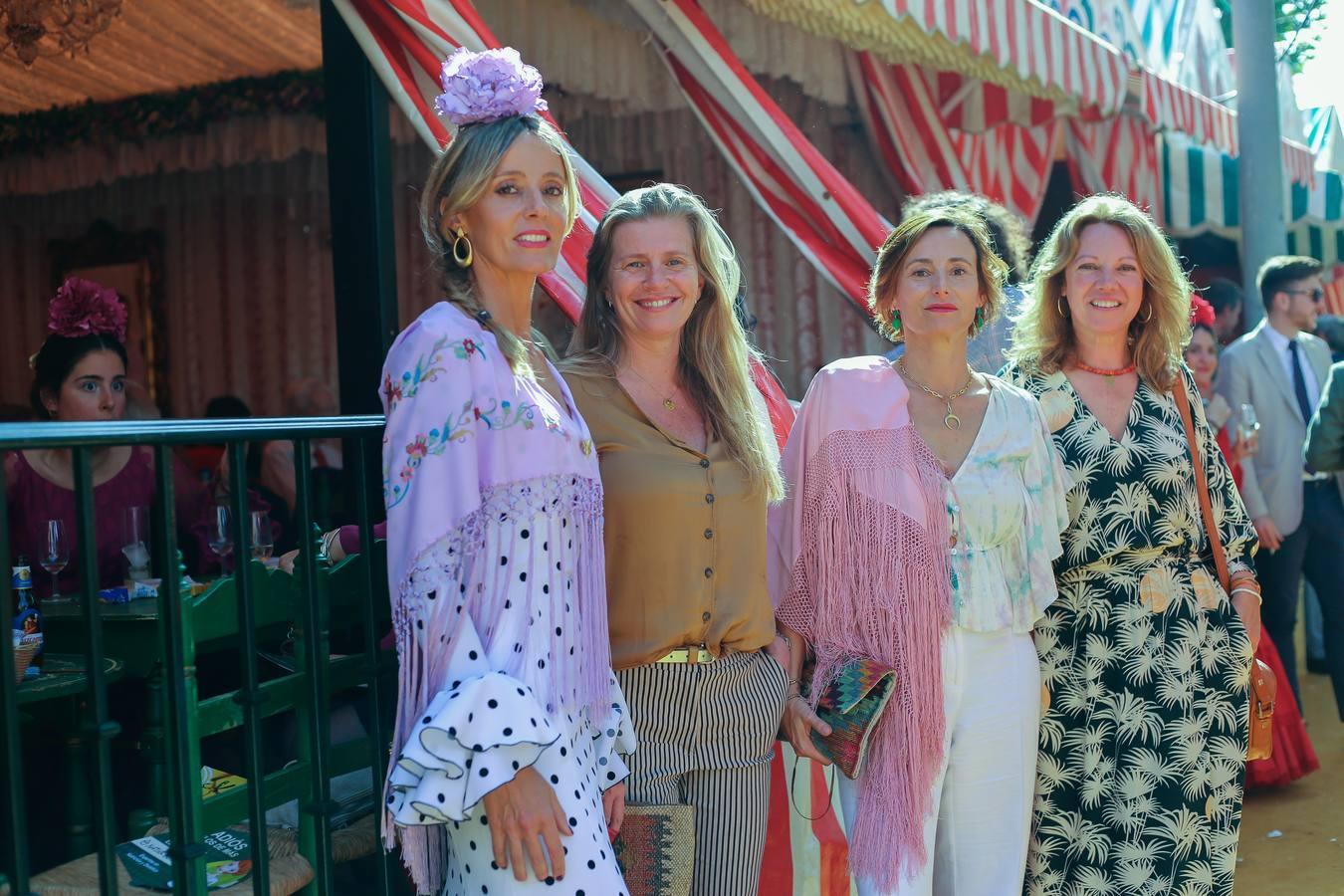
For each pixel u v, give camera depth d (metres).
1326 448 5.22
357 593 2.69
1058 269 3.13
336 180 3.86
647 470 2.41
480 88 2.18
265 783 2.36
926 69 6.65
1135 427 3.05
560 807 1.98
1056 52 6.18
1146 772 2.94
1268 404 5.88
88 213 8.51
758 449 2.58
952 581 2.78
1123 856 2.95
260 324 8.33
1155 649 2.96
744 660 2.53
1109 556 2.98
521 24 5.12
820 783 3.27
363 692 3.48
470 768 1.87
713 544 2.46
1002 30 5.71
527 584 2.02
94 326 4.13
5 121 7.90
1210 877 2.96
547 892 1.96
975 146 7.12
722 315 2.61
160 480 2.05
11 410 6.04
